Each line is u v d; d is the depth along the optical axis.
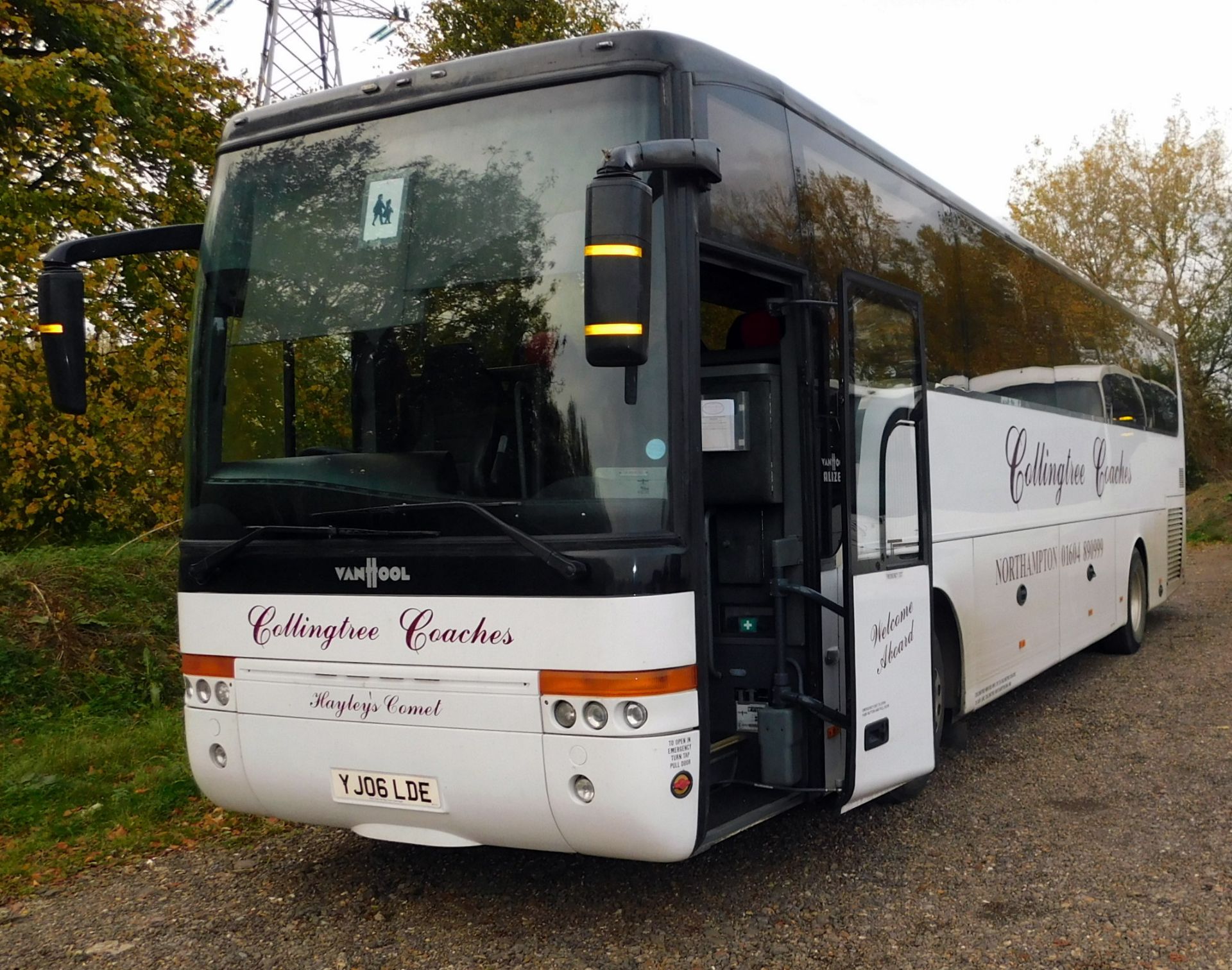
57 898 5.27
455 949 4.44
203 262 4.93
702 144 3.98
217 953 4.50
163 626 10.47
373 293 4.52
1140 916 4.51
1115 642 11.11
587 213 3.65
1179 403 13.84
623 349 3.61
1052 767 6.96
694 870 5.25
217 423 4.76
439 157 4.51
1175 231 32.81
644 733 3.88
